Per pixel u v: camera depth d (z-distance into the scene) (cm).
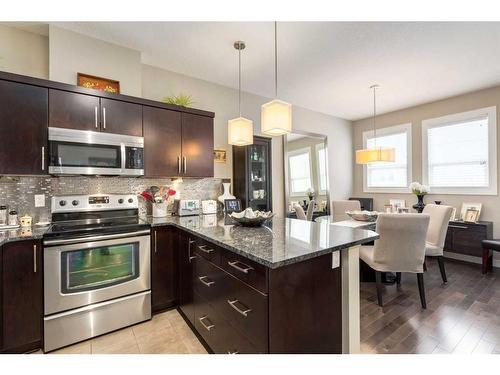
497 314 230
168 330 211
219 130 358
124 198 256
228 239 158
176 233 239
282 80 344
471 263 385
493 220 369
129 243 217
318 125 484
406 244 239
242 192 350
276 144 427
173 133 274
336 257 153
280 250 131
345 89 375
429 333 201
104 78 252
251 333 130
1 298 172
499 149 363
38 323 184
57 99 211
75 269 195
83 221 234
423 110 441
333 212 395
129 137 243
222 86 361
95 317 201
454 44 255
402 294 274
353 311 157
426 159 436
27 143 200
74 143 215
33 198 229
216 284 165
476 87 367
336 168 513
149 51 272
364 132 527
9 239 173
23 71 238
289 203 432
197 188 334
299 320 133
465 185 397
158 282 236
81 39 242
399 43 254
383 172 500
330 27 228
